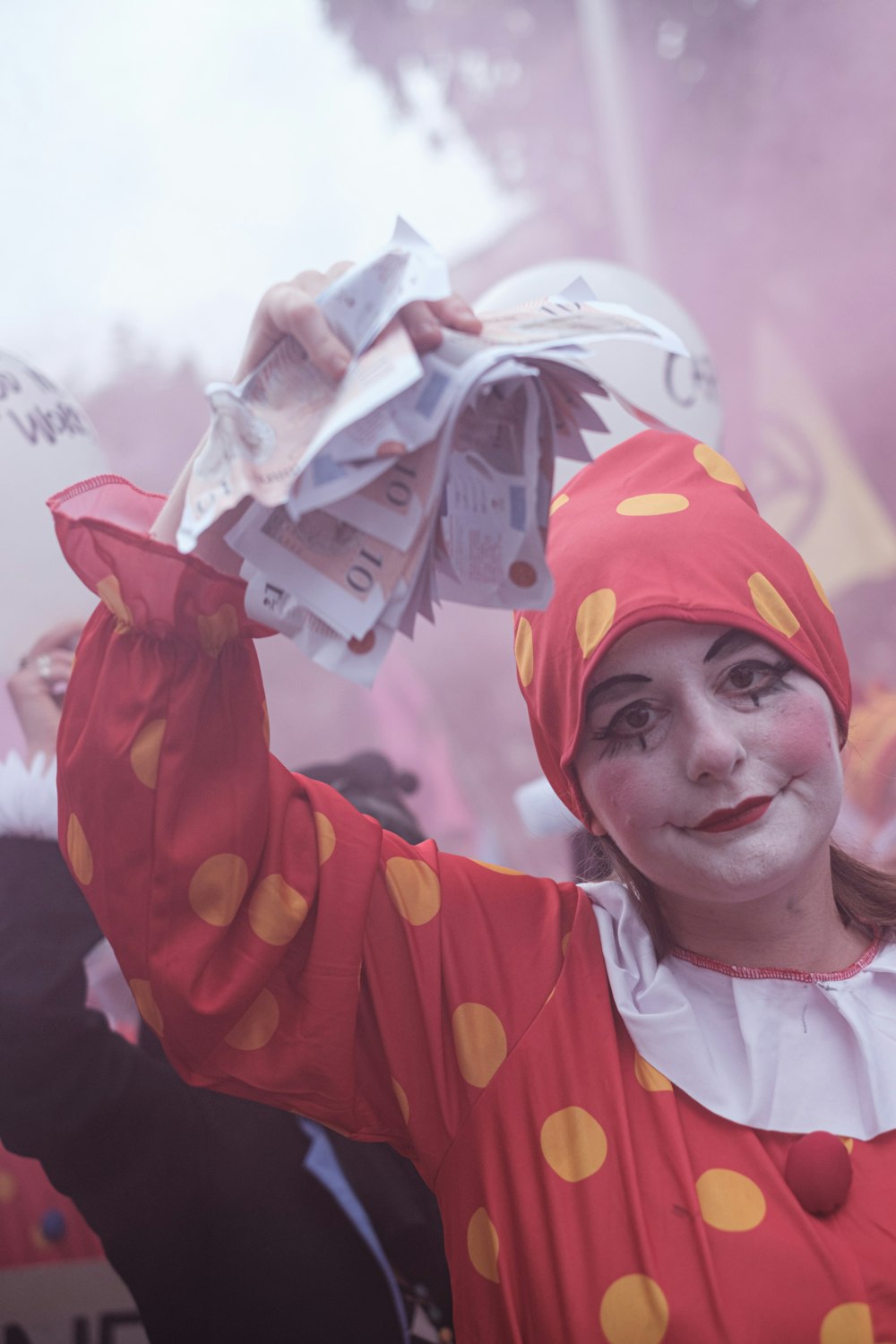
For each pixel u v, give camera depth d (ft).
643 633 3.32
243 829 3.34
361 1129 3.63
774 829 3.27
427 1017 3.56
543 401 2.92
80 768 3.31
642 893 3.69
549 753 3.77
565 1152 3.32
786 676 3.35
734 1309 3.03
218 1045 3.49
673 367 6.79
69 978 4.33
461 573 2.94
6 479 4.64
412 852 3.81
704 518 3.48
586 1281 3.15
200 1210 4.48
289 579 2.79
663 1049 3.40
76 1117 4.27
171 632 3.26
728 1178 3.21
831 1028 3.43
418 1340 4.58
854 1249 3.09
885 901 3.73
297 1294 4.47
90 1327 5.74
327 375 2.83
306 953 3.52
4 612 4.60
